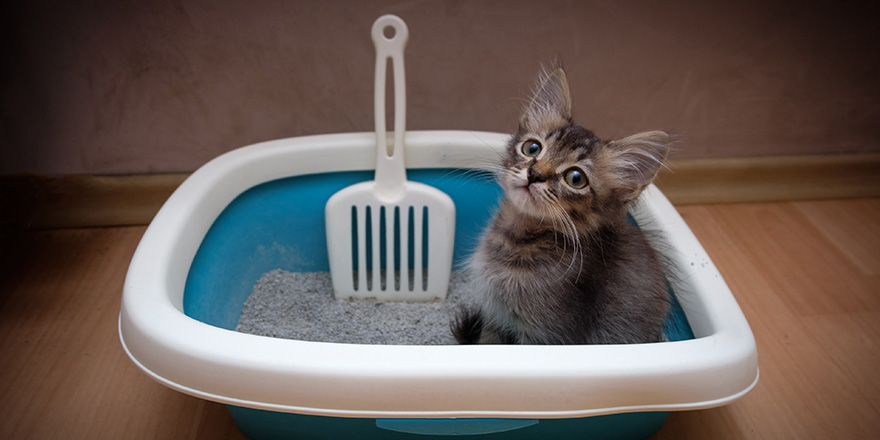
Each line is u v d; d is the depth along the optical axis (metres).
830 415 0.68
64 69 0.83
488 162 0.74
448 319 0.77
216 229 0.72
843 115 0.95
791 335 0.76
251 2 0.82
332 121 0.90
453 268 0.84
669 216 0.70
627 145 0.63
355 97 0.89
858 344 0.75
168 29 0.82
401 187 0.75
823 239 0.90
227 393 0.52
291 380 0.52
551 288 0.64
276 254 0.80
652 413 0.61
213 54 0.84
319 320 0.76
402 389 0.52
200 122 0.88
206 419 0.66
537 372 0.52
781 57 0.90
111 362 0.71
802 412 0.68
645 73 0.90
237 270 0.75
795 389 0.70
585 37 0.87
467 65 0.88
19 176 0.86
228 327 0.72
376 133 0.73
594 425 0.60
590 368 0.52
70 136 0.87
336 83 0.88
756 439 0.66
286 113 0.89
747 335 0.57
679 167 0.96
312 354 0.52
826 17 0.88
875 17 0.88
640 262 0.66
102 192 0.89
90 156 0.88
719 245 0.89
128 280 0.57
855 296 0.81
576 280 0.64
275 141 0.77
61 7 0.80
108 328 0.75
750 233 0.91
